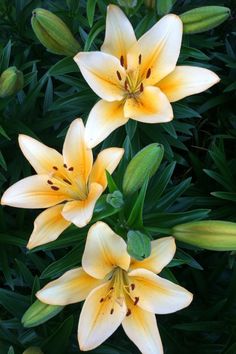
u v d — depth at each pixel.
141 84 0.79
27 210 1.05
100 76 0.79
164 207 0.90
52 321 0.93
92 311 0.74
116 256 0.73
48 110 0.97
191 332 0.99
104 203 0.76
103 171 0.76
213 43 1.07
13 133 1.00
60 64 0.92
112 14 0.80
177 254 0.89
